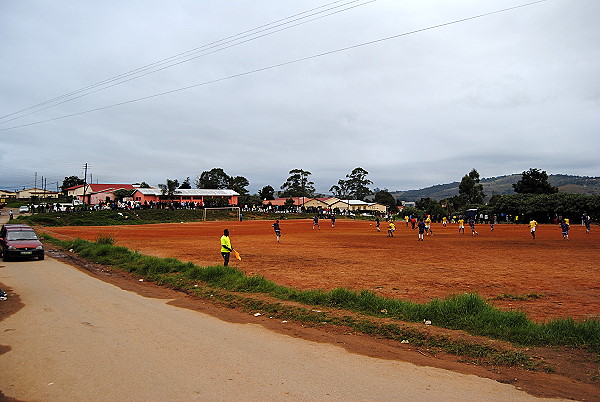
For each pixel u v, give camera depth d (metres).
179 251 24.88
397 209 146.50
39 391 5.25
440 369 6.21
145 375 5.80
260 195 149.50
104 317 9.30
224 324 8.84
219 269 14.35
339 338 7.83
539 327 7.80
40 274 16.17
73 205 85.12
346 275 15.48
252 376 5.81
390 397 5.16
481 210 88.94
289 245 29.38
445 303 9.18
